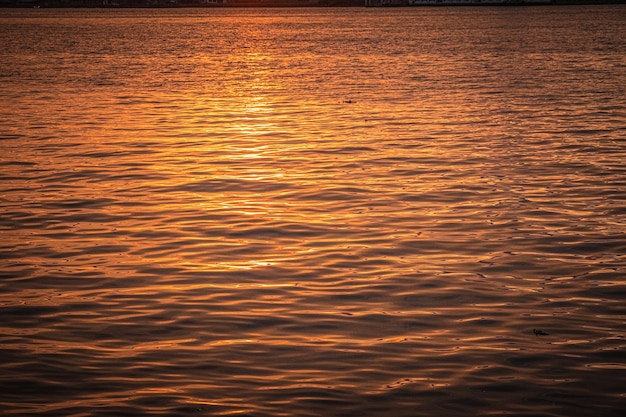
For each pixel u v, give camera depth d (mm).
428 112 43000
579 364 13578
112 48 113500
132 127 39031
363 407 12156
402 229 21547
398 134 35875
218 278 17922
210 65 82375
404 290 17062
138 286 17469
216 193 25656
